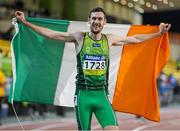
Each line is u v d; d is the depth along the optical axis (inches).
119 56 383.6
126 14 1547.7
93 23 318.7
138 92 378.9
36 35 379.6
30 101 384.8
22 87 382.0
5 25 1136.2
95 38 323.9
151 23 1502.2
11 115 960.9
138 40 337.1
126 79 382.0
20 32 374.0
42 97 387.9
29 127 808.9
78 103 323.0
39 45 382.0
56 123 897.5
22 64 379.2
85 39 322.3
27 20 377.7
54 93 388.8
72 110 1179.3
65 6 1417.3
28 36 378.3
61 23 378.9
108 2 1455.5
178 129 813.2
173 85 1497.3
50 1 1373.0
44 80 386.9
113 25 381.4
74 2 1422.2
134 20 1482.5
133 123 921.5
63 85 388.8
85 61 321.7
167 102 1473.9
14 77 367.6
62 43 385.1
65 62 387.2
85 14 1428.4
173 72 1710.1
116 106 383.9
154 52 375.6
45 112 1058.7
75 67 387.5
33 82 384.5
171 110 1337.4
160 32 340.5
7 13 1159.6
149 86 373.7
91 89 323.0
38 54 383.9
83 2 1432.1
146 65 377.7
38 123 887.1
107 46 325.4
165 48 373.7
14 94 377.7
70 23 378.3
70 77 388.5
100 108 320.8
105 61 324.5
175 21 1556.3
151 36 339.3
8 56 989.2
